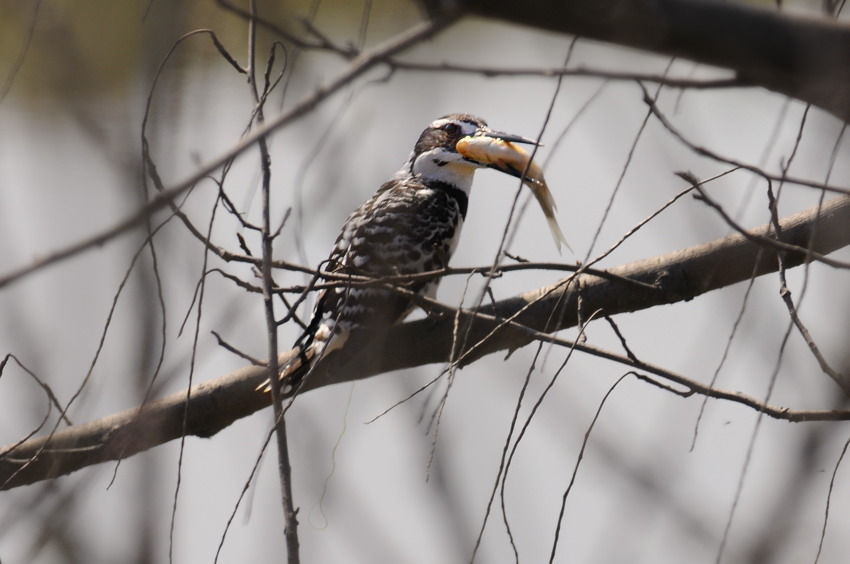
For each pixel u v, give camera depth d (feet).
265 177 18.63
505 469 15.62
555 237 27.40
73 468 23.81
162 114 13.46
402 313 29.04
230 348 18.28
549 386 15.80
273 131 11.18
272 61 19.08
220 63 18.28
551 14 11.13
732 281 25.05
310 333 28.66
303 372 27.09
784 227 24.25
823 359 14.69
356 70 11.27
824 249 22.22
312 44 13.07
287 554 15.14
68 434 23.86
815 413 15.15
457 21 11.19
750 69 11.70
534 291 26.43
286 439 15.96
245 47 20.44
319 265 22.29
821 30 11.47
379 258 32.07
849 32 11.47
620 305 25.63
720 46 11.48
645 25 11.33
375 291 27.50
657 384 19.08
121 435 23.32
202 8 16.90
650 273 25.52
